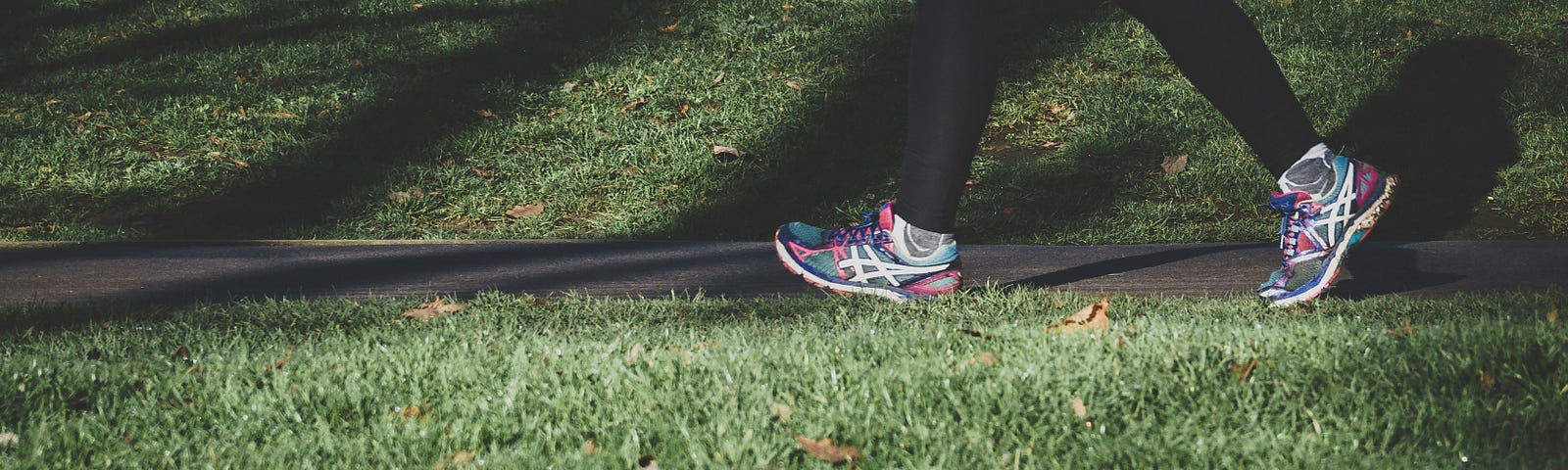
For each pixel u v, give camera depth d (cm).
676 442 179
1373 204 282
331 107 751
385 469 172
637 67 800
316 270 437
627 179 650
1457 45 770
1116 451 168
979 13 269
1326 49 772
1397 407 181
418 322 309
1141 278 393
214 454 175
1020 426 182
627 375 211
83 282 414
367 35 880
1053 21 833
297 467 171
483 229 595
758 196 629
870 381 202
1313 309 298
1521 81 710
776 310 321
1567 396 187
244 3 959
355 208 612
